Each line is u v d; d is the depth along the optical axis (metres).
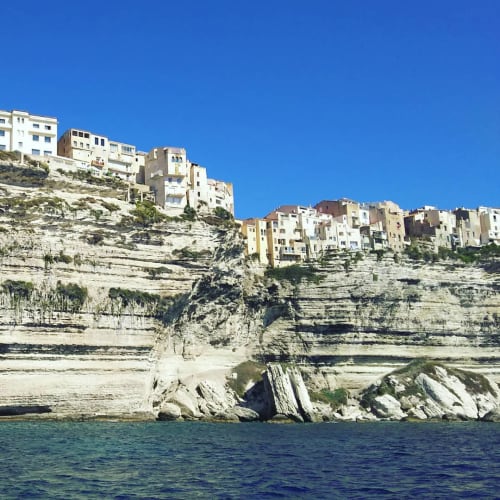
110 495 42.31
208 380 116.38
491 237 163.12
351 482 48.84
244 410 110.81
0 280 93.31
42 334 95.38
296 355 126.31
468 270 138.12
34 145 113.88
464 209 164.62
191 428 92.00
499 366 136.25
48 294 96.44
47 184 103.62
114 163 125.50
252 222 139.00
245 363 124.12
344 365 125.94
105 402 99.81
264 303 128.88
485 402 124.00
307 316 127.19
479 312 137.25
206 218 118.25
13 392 91.50
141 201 114.31
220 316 121.44
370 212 158.12
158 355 111.62
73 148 120.75
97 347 100.44
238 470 53.38
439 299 134.50
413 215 161.75
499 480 50.16
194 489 44.88
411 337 130.88
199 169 128.38
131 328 104.75
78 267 100.69
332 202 163.62
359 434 87.00
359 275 128.88
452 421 116.00
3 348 92.12
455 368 132.00
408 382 124.00
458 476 52.00
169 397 111.56
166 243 111.38
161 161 123.31
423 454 65.62
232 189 144.88
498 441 78.81
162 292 109.25
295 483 48.03
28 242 96.44
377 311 129.38
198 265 113.94
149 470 51.88
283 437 81.50
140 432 82.62
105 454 59.91
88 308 100.12
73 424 90.62
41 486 44.56
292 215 145.62
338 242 144.75
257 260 133.12
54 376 95.62
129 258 106.62
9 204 97.25
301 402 111.12
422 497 43.50
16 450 60.88
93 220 103.44
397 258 133.25
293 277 128.75
